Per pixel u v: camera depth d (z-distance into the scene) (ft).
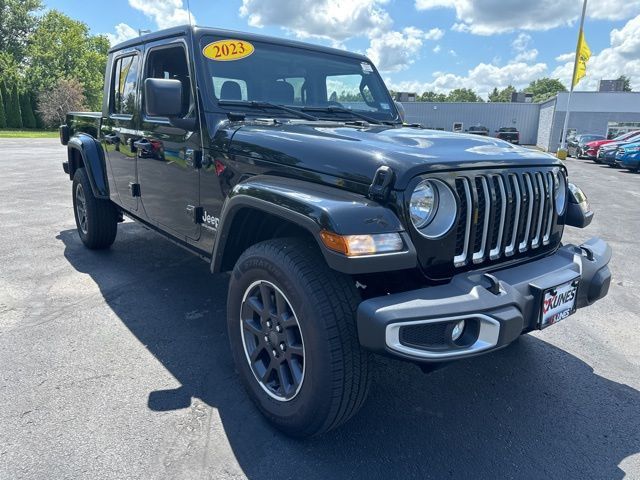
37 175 36.94
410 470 6.97
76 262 15.58
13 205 24.62
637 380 9.61
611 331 11.81
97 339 10.50
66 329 10.91
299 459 7.09
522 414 8.40
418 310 6.12
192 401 8.39
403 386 9.18
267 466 6.93
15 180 33.94
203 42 10.09
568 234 22.26
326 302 6.55
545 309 7.27
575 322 12.29
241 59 10.46
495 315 6.46
